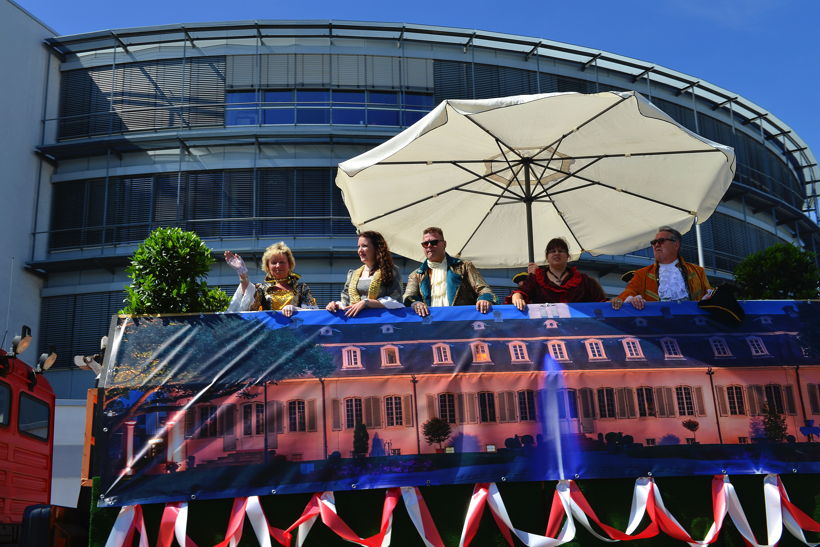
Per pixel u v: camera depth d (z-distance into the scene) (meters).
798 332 4.84
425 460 4.43
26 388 7.86
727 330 4.82
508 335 4.75
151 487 4.29
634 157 6.20
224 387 4.52
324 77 27.59
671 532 4.29
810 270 18.16
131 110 27.42
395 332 4.73
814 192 36.62
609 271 27.20
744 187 30.70
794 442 4.57
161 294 11.55
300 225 26.39
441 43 28.62
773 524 4.38
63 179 27.16
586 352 4.71
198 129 26.94
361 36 27.97
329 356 4.64
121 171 26.83
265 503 4.31
